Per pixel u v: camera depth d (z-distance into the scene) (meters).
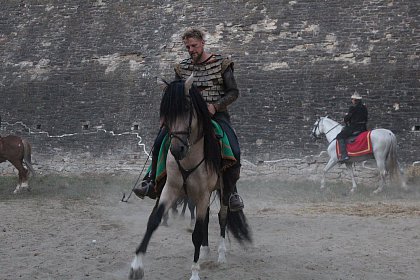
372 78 19.30
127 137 21.80
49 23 24.80
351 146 16.06
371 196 15.24
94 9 24.48
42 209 12.44
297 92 20.00
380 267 6.98
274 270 6.78
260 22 21.47
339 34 20.31
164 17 23.14
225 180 6.81
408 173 17.67
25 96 23.70
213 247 8.33
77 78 23.28
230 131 6.92
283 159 19.58
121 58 23.03
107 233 9.34
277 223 10.39
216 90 6.95
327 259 7.40
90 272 6.68
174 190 6.27
